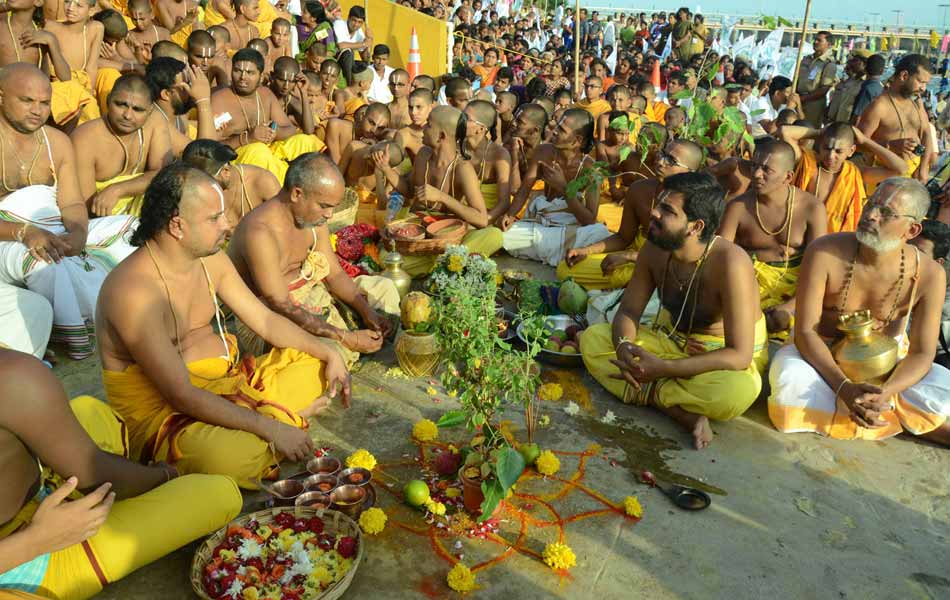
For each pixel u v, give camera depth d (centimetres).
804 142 688
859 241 429
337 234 616
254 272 435
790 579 324
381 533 340
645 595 311
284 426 367
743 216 576
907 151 794
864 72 1127
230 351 415
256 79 786
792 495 384
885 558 340
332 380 412
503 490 323
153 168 620
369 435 419
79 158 576
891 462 417
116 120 577
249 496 363
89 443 273
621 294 537
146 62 900
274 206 439
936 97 1702
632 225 609
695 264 439
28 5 667
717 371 431
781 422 442
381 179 768
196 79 680
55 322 487
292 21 1276
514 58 1855
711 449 423
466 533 342
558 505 365
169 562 322
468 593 308
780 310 548
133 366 351
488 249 670
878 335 437
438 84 1388
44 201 512
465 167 666
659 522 357
